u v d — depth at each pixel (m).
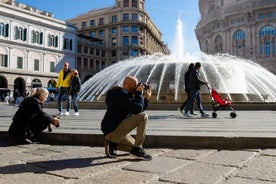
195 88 10.38
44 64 50.62
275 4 64.50
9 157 4.64
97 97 19.98
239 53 70.81
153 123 8.27
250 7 67.50
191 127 7.20
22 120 5.91
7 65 44.97
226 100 10.16
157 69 18.53
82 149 5.30
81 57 64.12
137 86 4.54
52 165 4.12
